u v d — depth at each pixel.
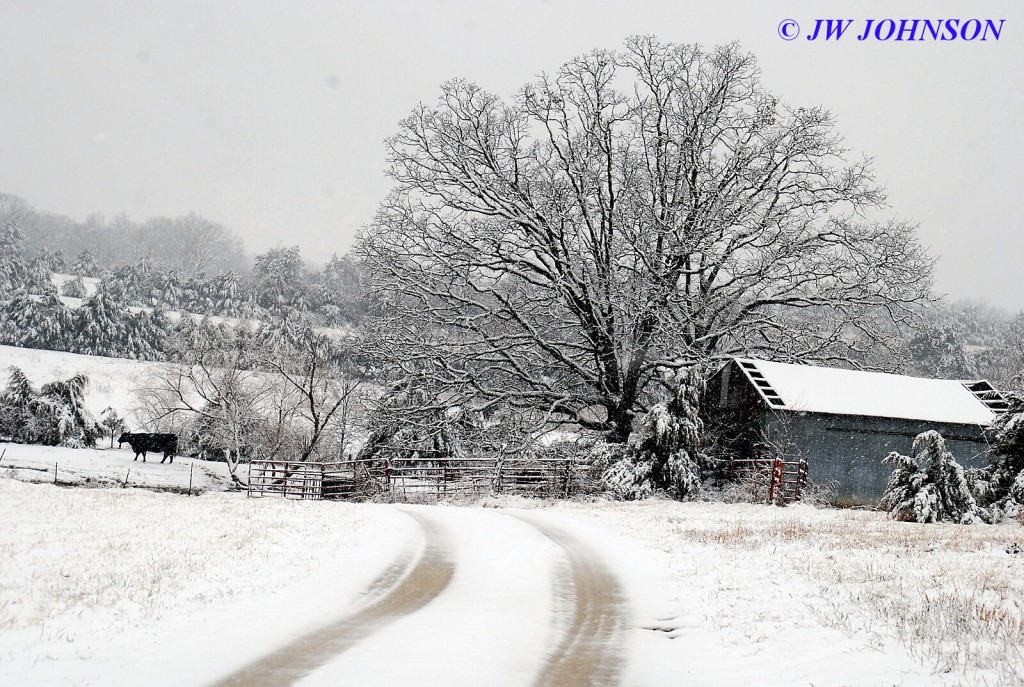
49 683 8.63
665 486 36.62
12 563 15.96
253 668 9.49
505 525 24.14
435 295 43.75
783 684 9.05
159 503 28.98
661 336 43.25
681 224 42.25
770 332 47.16
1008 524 26.34
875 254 43.38
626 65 44.34
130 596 12.98
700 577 15.64
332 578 15.30
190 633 11.01
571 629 12.26
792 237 42.88
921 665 9.08
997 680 8.25
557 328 44.50
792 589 13.86
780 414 35.94
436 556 18.42
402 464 44.06
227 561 16.42
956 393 39.81
